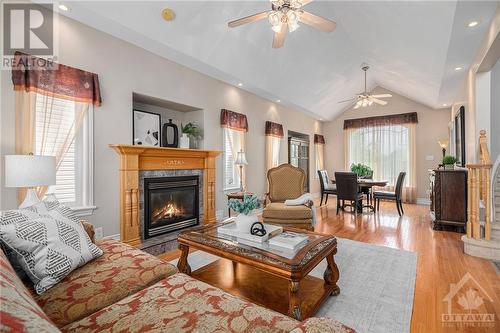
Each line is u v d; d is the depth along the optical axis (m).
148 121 3.65
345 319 1.72
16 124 2.37
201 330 0.94
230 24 2.51
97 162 2.91
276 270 1.56
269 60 4.36
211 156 4.05
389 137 7.27
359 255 2.92
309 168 7.61
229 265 2.46
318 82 5.73
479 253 2.84
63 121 2.74
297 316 1.49
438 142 6.52
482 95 3.65
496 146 3.67
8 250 1.35
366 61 5.50
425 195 6.75
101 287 1.29
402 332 1.59
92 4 2.52
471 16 2.62
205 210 4.00
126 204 2.89
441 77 4.33
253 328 0.96
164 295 1.21
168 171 3.49
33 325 0.54
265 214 3.48
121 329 0.97
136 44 3.24
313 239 2.00
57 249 1.37
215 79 4.45
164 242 3.12
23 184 1.97
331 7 3.81
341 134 8.18
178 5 2.86
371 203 6.35
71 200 2.80
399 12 3.17
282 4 2.17
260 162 5.58
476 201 2.94
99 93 2.88
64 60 2.65
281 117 6.31
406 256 2.88
